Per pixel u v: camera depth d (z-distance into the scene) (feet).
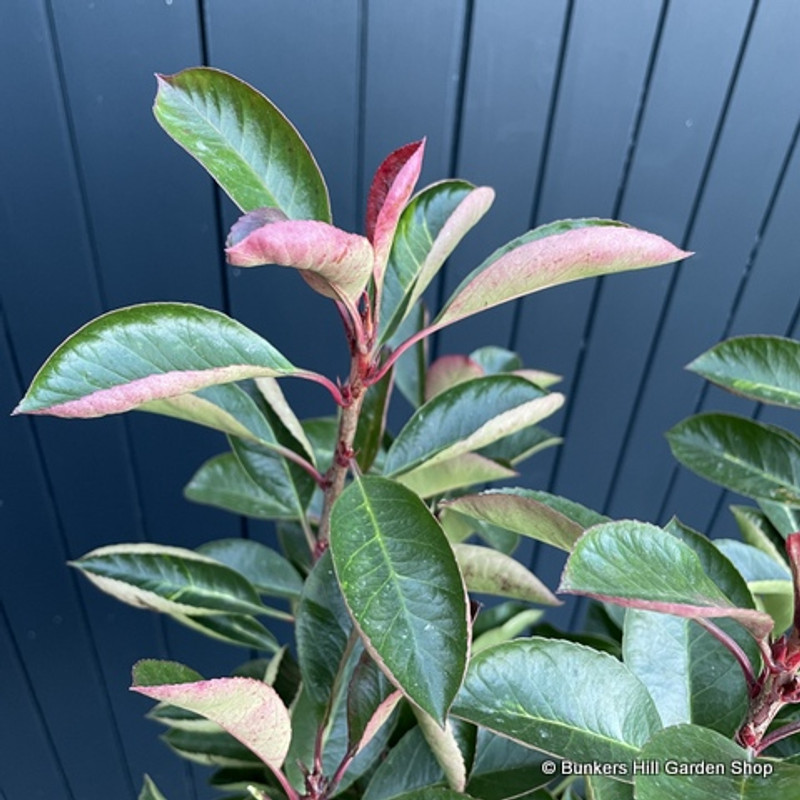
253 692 0.91
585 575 0.87
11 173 1.73
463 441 1.24
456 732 1.15
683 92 1.91
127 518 2.32
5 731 2.64
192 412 1.25
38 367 2.00
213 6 1.63
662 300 2.26
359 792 1.36
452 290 2.12
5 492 2.17
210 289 1.99
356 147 1.86
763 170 2.06
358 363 1.11
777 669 0.97
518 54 1.80
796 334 2.42
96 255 1.88
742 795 0.89
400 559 0.97
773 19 1.84
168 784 2.93
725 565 1.17
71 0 1.57
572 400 2.43
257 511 1.64
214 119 1.12
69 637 2.49
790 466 1.26
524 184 1.99
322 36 1.70
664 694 1.17
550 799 1.25
